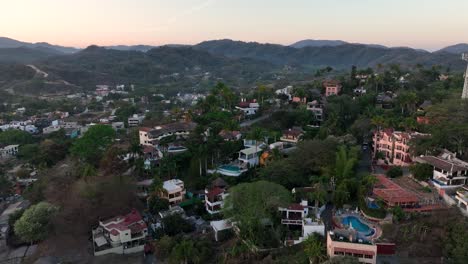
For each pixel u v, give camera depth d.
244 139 119.81
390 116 124.56
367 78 186.62
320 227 69.38
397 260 61.22
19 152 160.38
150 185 98.81
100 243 80.62
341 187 79.25
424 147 90.88
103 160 107.06
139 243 81.88
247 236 71.00
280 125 138.75
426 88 164.25
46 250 82.81
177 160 110.88
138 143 123.88
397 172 90.88
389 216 72.00
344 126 134.75
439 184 79.69
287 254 66.81
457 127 88.81
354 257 56.94
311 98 168.38
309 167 94.88
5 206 112.88
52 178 112.31
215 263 69.62
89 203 88.44
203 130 118.56
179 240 77.19
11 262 81.12
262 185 78.88
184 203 94.56
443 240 62.78
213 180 100.31
